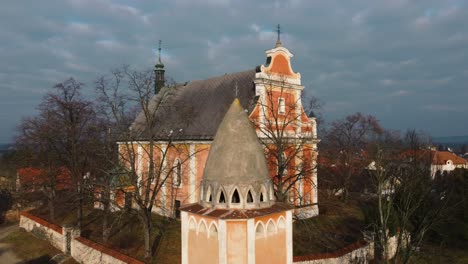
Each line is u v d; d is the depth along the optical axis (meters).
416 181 27.42
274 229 12.52
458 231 32.34
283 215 12.86
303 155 35.94
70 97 37.53
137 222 37.97
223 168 12.25
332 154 59.94
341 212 44.91
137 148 43.22
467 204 31.45
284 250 12.84
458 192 32.94
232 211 11.74
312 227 35.62
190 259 12.93
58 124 37.38
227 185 12.04
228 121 12.85
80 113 37.28
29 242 36.84
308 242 31.83
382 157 28.69
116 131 30.67
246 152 12.38
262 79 36.75
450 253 31.80
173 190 40.22
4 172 59.16
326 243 31.69
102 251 27.67
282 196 29.38
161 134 40.28
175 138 38.84
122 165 31.52
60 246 33.69
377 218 28.83
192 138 38.06
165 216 40.88
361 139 63.84
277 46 38.88
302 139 34.84
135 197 28.73
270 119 37.16
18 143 41.56
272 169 35.16
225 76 44.06
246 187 12.04
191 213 12.46
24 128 39.94
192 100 44.50
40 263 31.48
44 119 39.22
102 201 31.31
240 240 11.58
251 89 39.12
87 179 33.84
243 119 12.87
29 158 42.03
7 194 53.97
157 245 31.28
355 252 27.20
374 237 29.27
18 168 48.56
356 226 38.53
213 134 37.03
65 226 33.03
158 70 55.78
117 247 31.09
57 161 40.47
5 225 46.16
